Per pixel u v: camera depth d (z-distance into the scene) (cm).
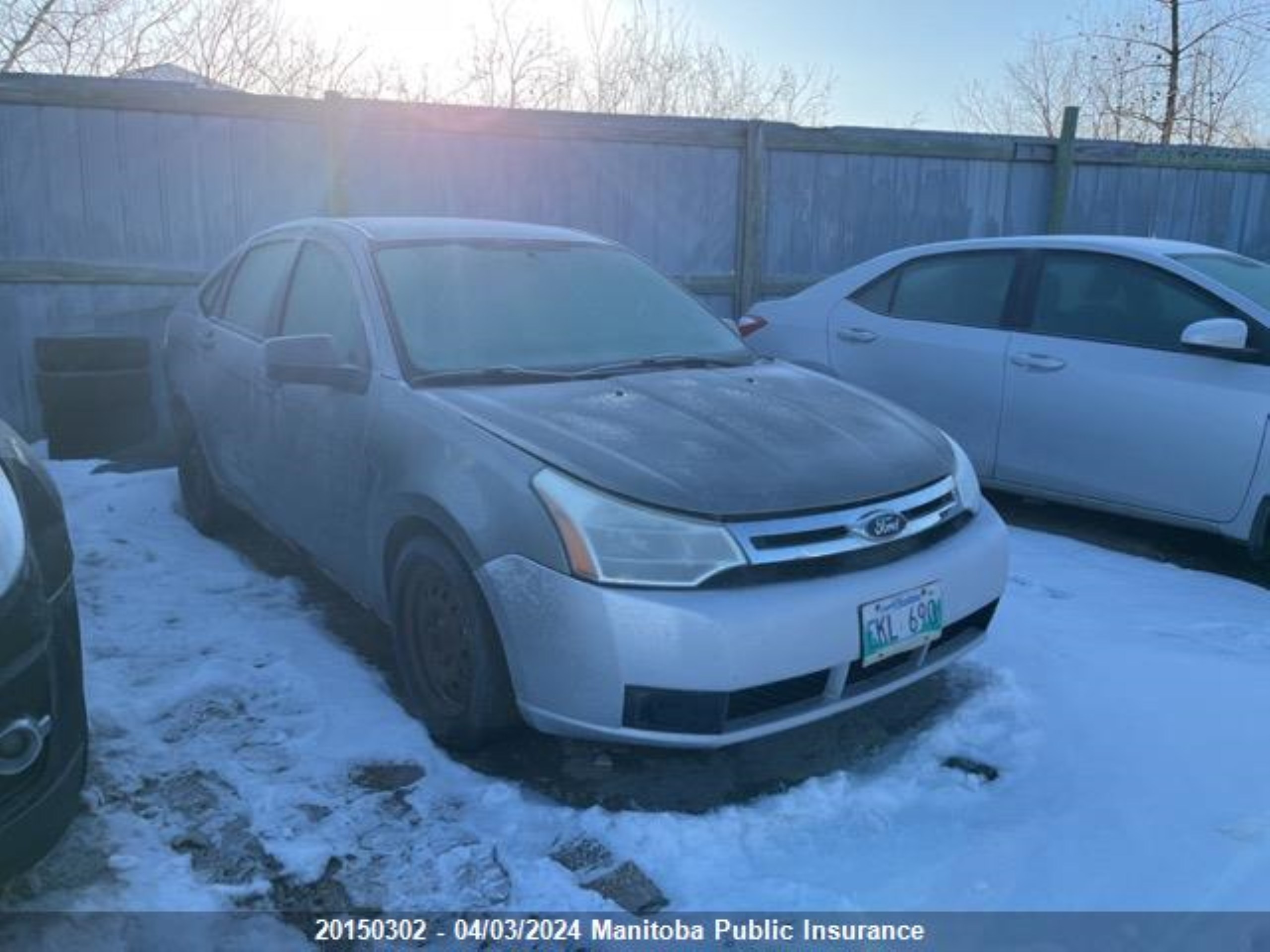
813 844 284
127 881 263
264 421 435
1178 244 566
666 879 269
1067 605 450
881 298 633
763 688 283
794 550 289
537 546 287
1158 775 316
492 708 310
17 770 221
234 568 488
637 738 282
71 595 255
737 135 848
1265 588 484
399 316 375
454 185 791
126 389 696
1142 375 512
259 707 352
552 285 420
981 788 312
